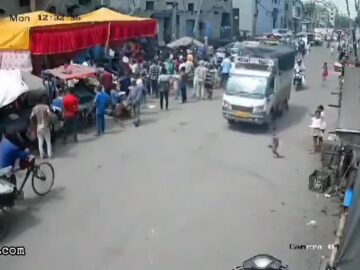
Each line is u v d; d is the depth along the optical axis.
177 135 19.61
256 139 19.48
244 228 11.54
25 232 11.05
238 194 13.66
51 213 12.04
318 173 14.49
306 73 40.81
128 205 12.61
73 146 17.77
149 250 10.36
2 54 19.78
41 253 10.16
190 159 16.58
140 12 42.84
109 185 13.95
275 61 21.14
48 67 23.95
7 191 11.08
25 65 19.78
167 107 24.48
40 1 27.45
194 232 11.24
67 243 10.59
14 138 16.59
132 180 14.40
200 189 13.91
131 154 16.92
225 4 56.16
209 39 51.19
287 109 25.19
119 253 10.21
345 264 6.25
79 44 22.19
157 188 13.84
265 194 13.75
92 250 10.31
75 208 12.35
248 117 20.38
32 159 12.58
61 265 9.72
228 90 21.00
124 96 22.55
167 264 9.80
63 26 21.14
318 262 10.01
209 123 21.81
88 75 20.45
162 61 30.64
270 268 6.12
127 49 31.36
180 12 48.28
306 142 19.25
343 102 13.06
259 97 20.50
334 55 60.06
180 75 26.14
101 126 19.55
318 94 30.30
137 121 20.89
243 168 15.89
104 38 23.92
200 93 27.53
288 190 14.12
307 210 12.74
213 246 10.60
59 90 19.86
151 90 27.34
